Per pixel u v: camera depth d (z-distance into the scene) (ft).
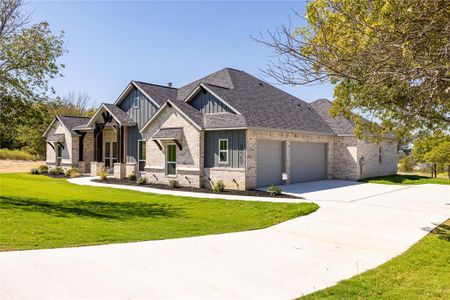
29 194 55.31
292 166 70.85
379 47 19.16
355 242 28.71
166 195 56.65
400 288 19.03
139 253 24.30
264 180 64.39
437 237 30.19
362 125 34.24
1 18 47.73
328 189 62.49
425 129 32.71
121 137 82.79
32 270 19.85
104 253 23.94
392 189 63.26
